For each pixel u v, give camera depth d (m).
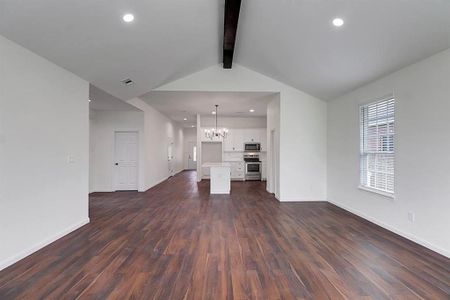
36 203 3.05
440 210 2.95
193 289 2.21
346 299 2.07
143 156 7.21
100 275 2.45
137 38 3.46
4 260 2.60
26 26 2.59
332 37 3.42
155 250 3.07
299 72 4.92
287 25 3.50
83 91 4.05
